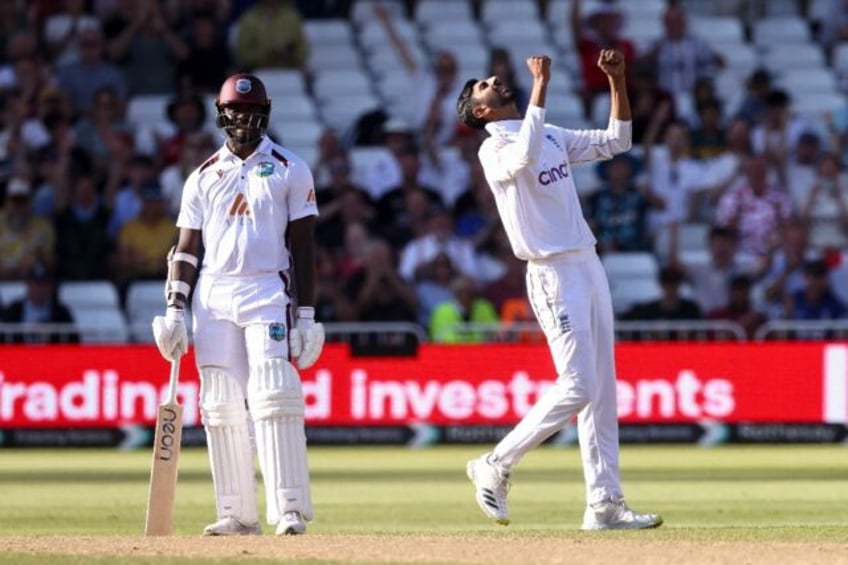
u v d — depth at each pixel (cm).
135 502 4212
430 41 8375
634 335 6347
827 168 7512
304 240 2955
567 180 3116
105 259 7169
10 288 7106
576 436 6262
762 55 8506
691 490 4425
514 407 6053
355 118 8025
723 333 6331
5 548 2641
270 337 2912
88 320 7019
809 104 8231
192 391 6056
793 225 6994
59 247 7162
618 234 7150
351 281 6688
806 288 6781
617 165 7175
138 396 6112
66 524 3653
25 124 7531
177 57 8069
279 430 2900
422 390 6091
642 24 8500
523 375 6047
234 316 2930
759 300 7000
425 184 7356
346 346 6100
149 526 2956
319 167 7206
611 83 3189
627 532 2983
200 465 5375
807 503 4016
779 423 6031
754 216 7188
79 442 6134
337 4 8525
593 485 3128
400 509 3997
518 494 4375
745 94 7906
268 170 2944
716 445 6044
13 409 6150
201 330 2955
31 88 7769
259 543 2669
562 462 5497
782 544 2625
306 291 2952
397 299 6619
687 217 7406
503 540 2712
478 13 8612
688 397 6047
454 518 3766
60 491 4544
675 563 2355
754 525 3309
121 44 8044
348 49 8344
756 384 6031
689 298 6606
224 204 2944
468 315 6488
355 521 3703
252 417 2925
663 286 6475
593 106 7862
